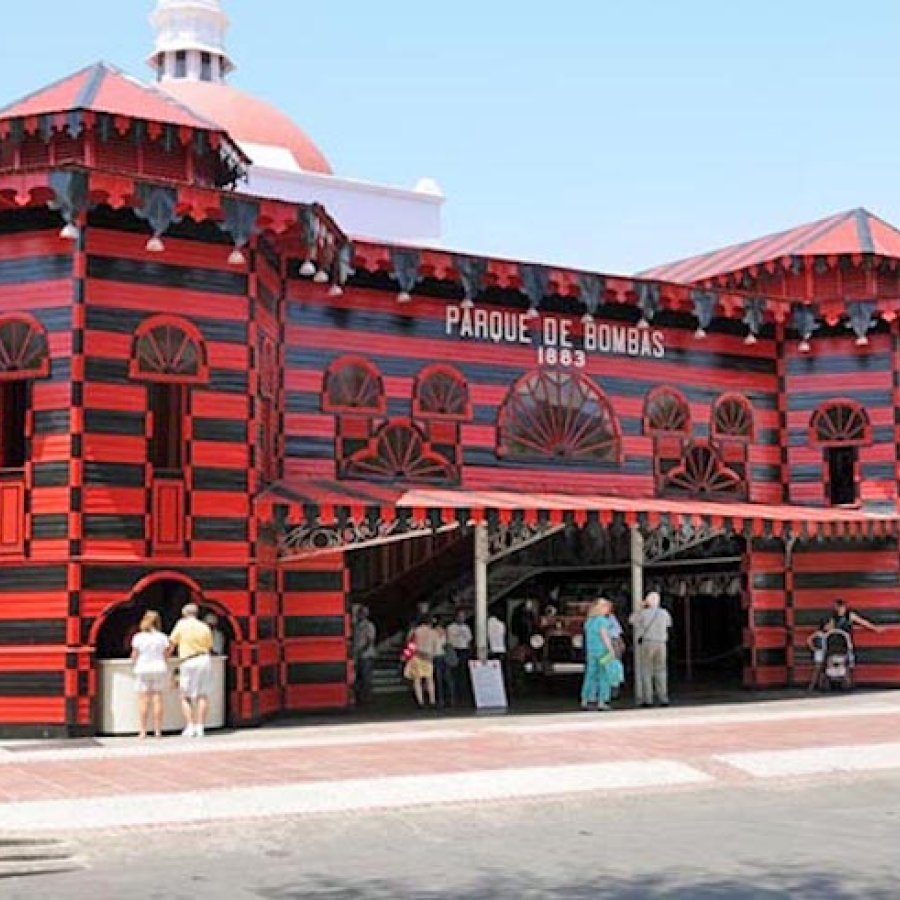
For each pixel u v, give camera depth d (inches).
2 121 889.5
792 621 1131.3
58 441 804.6
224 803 548.4
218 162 940.6
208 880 420.8
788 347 1162.6
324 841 486.6
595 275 1037.2
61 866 445.4
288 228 865.5
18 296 820.6
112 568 807.7
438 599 1208.2
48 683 792.3
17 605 802.8
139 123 892.0
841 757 687.1
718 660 1301.7
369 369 978.1
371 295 984.3
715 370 1131.3
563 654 1269.7
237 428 852.0
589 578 1385.3
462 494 943.0
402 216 1444.4
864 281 1154.7
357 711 948.6
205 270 852.6
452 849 469.4
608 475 1067.9
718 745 725.9
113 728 796.6
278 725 852.6
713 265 1259.2
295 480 935.0
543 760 671.8
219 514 840.9
